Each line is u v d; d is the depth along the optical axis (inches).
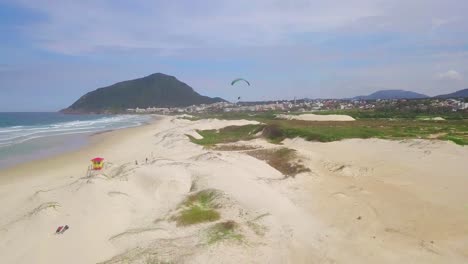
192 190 1029.8
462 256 662.5
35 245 693.3
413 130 2502.5
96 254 667.4
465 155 1515.7
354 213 885.8
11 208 932.6
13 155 2012.8
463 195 1008.2
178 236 733.3
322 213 896.9
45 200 910.4
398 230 783.7
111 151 2151.8
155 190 1021.2
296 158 1535.4
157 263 611.2
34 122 5787.4
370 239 741.3
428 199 985.5
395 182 1181.7
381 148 1820.9
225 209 862.5
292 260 656.4
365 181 1208.2
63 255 661.9
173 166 1206.3
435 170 1312.7
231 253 647.8
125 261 620.1
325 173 1337.4
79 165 1688.0
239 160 1392.7
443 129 2559.1
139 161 1668.3
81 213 819.4
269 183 1134.4
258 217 820.0
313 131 2353.6
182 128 3275.1
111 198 910.4
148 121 6018.7
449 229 781.9
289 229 782.5
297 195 1045.8
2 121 6067.9
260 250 674.2
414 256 665.6
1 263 638.5
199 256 624.4
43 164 1723.7
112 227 784.3
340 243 725.9
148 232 738.2
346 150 1823.3
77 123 5428.2
